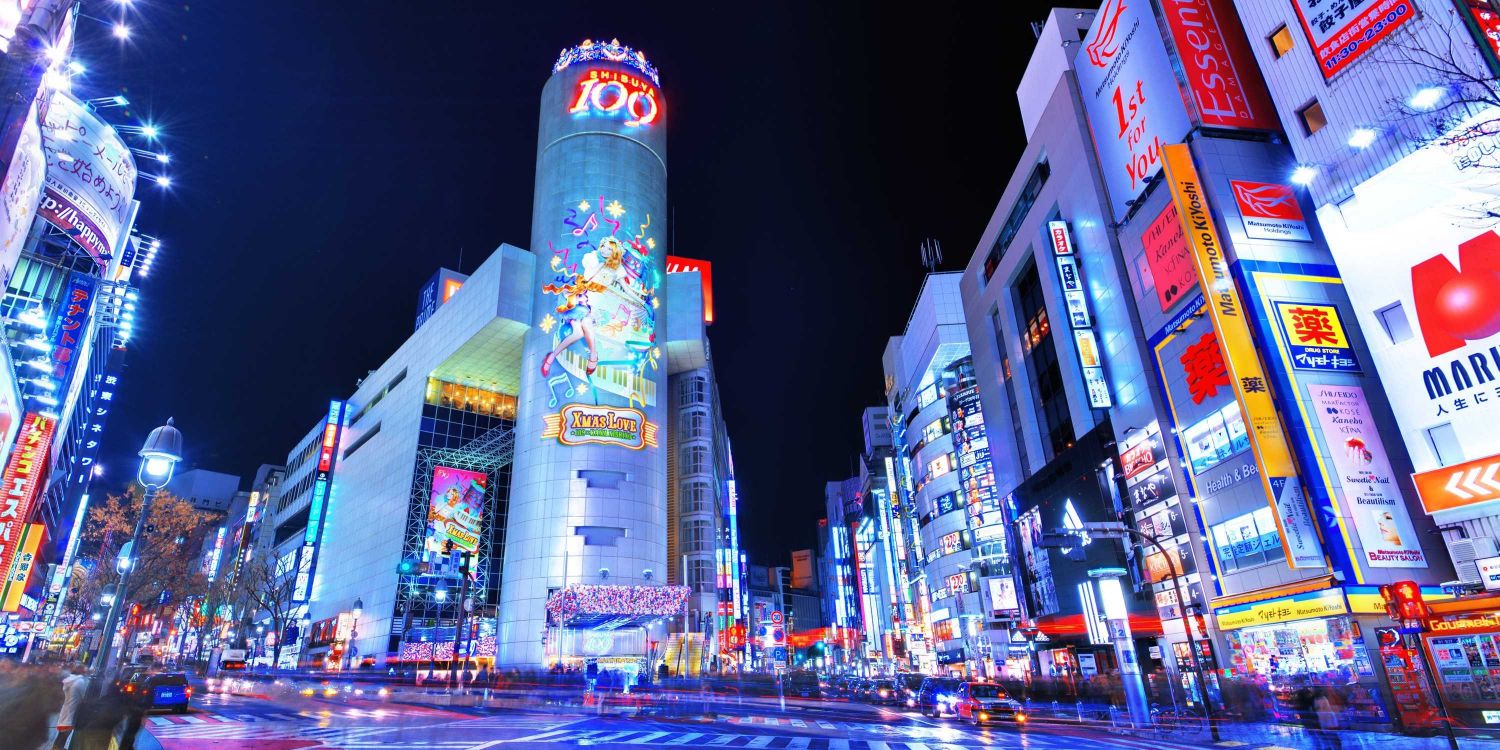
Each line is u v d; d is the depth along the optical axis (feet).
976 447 239.71
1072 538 100.78
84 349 183.42
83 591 219.20
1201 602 123.75
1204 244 119.65
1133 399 144.77
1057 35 185.88
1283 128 126.62
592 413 230.27
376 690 159.02
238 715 92.58
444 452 276.82
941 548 258.98
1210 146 126.72
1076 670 161.99
